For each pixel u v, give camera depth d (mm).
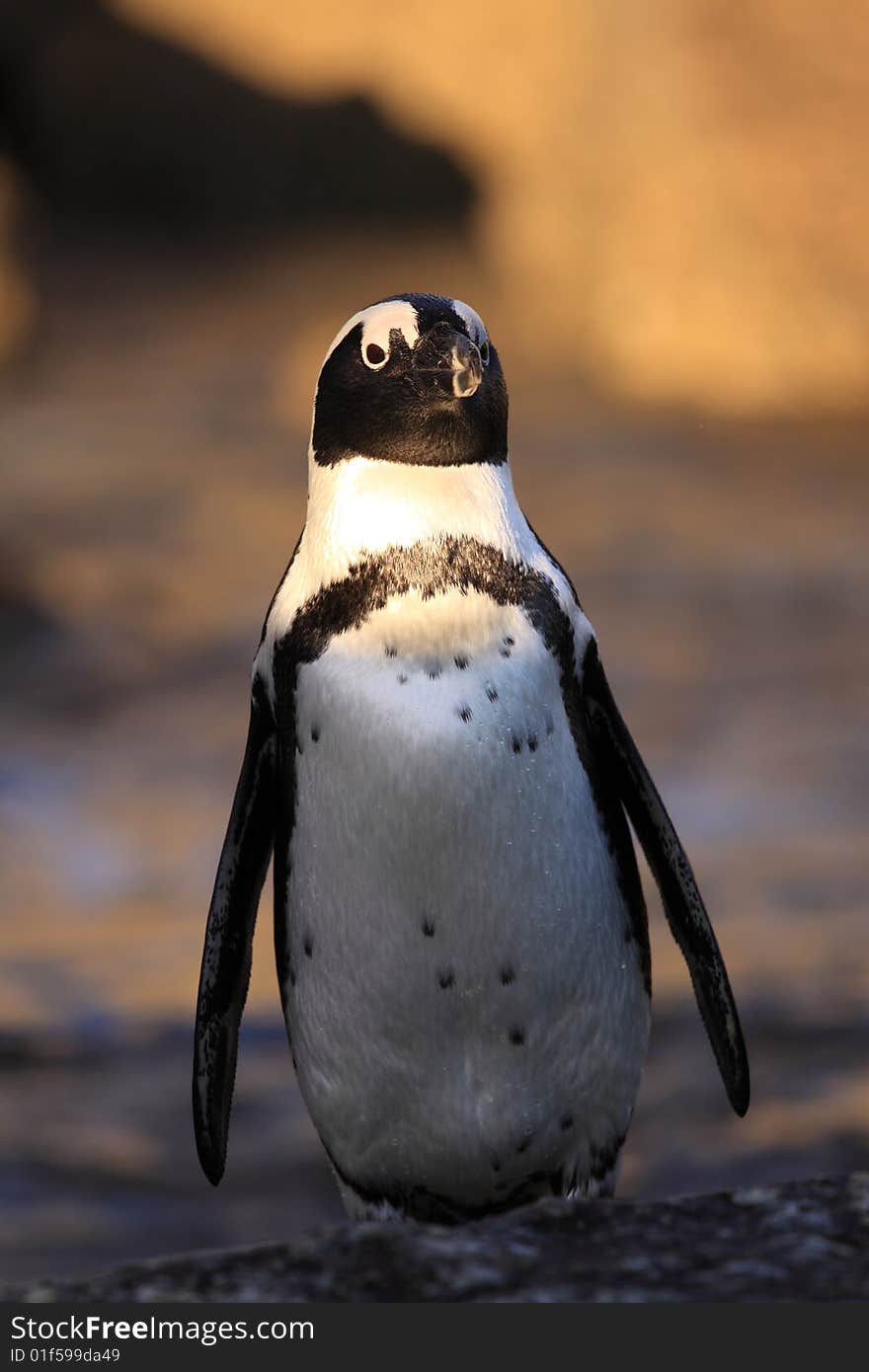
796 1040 28719
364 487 13883
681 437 84625
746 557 65562
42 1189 24531
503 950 13477
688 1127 25984
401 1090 13828
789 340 89438
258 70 148625
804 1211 10547
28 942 34281
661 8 93250
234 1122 26922
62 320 119250
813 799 42312
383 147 148875
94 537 71125
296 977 14070
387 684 13367
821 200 89188
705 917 14820
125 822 42250
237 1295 9609
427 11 142375
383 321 14023
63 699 52500
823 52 89312
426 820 13258
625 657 54531
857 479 77125
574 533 69500
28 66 150000
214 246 143750
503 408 14359
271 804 14867
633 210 94438
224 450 85875
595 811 13969
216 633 59031
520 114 123375
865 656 54000
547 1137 14078
